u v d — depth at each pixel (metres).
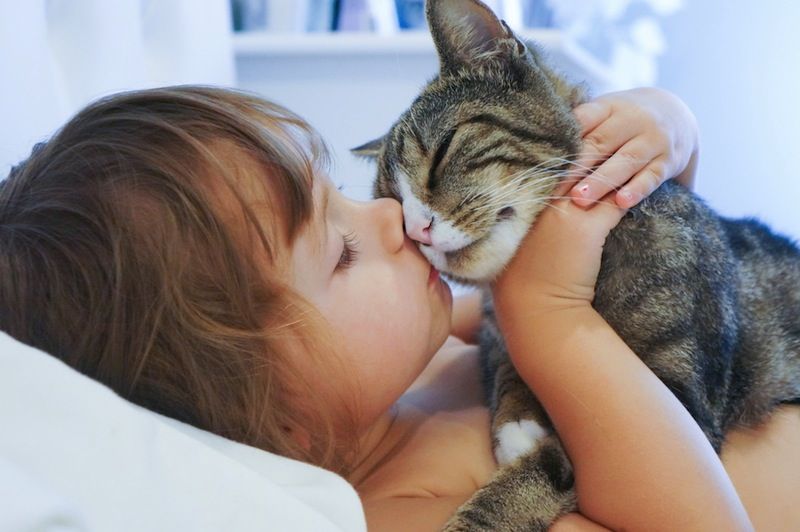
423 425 1.14
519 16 2.23
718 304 1.06
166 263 0.82
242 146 0.88
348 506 0.77
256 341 0.85
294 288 0.88
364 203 1.03
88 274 0.83
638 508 0.89
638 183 1.04
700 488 0.89
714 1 2.13
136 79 1.62
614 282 1.05
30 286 0.84
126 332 0.82
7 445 0.67
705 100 2.16
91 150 0.87
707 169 2.15
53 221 0.85
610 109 1.13
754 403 1.15
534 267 1.02
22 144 1.30
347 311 0.93
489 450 1.10
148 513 0.67
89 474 0.67
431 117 1.18
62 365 0.73
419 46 2.10
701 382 1.02
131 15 1.61
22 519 0.59
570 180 1.07
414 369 1.00
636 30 2.25
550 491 0.98
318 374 0.89
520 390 1.11
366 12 2.26
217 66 1.91
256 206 0.86
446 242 1.06
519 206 1.06
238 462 0.74
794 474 1.09
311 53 2.12
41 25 1.38
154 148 0.86
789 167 2.09
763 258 1.26
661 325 1.03
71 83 1.50
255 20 2.26
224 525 0.69
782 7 2.05
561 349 0.96
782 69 2.08
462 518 0.94
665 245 1.06
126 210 0.83
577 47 2.16
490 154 1.12
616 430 0.91
